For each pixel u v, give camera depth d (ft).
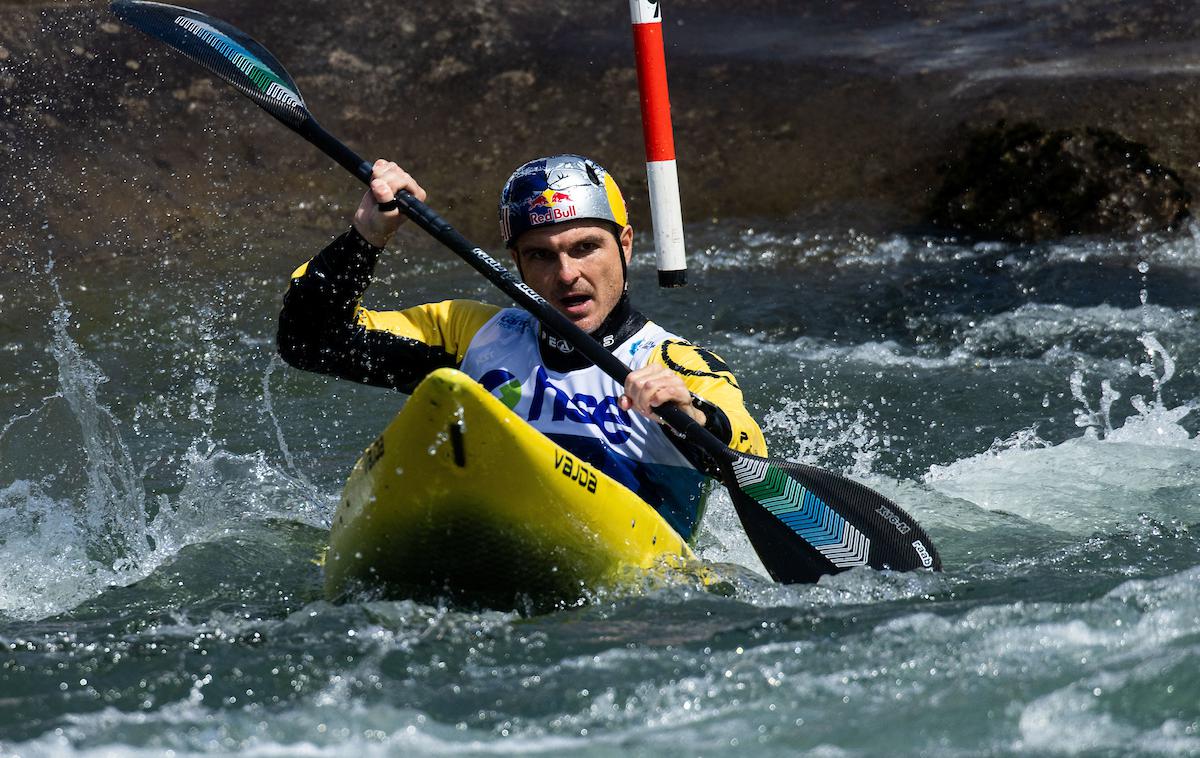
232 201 110.22
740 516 43.11
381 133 120.98
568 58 128.67
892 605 39.50
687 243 107.96
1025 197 110.01
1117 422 67.77
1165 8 131.95
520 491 37.29
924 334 85.15
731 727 31.30
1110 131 112.47
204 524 52.08
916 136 117.39
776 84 125.18
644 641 36.40
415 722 31.71
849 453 64.08
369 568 39.24
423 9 132.57
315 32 129.39
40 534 51.13
